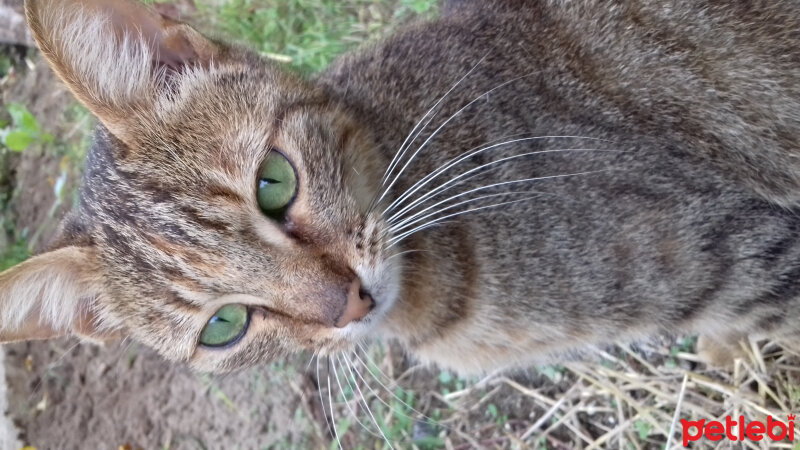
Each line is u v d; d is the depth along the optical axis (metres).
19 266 0.23
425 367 0.35
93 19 0.21
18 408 0.43
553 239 0.25
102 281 0.24
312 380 0.37
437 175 0.25
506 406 0.34
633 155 0.25
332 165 0.23
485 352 0.27
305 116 0.23
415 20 0.32
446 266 0.25
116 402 0.41
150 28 0.22
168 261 0.22
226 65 0.23
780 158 0.26
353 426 0.36
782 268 0.25
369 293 0.22
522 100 0.26
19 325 0.24
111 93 0.22
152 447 0.39
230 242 0.21
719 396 0.31
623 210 0.25
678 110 0.26
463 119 0.26
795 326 0.26
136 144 0.22
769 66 0.26
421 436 0.35
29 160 0.47
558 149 0.25
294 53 0.42
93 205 0.24
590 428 0.33
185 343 0.23
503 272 0.25
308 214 0.22
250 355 0.23
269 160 0.22
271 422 0.37
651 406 0.32
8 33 0.49
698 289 0.25
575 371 0.33
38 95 0.48
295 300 0.21
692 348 0.32
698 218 0.25
